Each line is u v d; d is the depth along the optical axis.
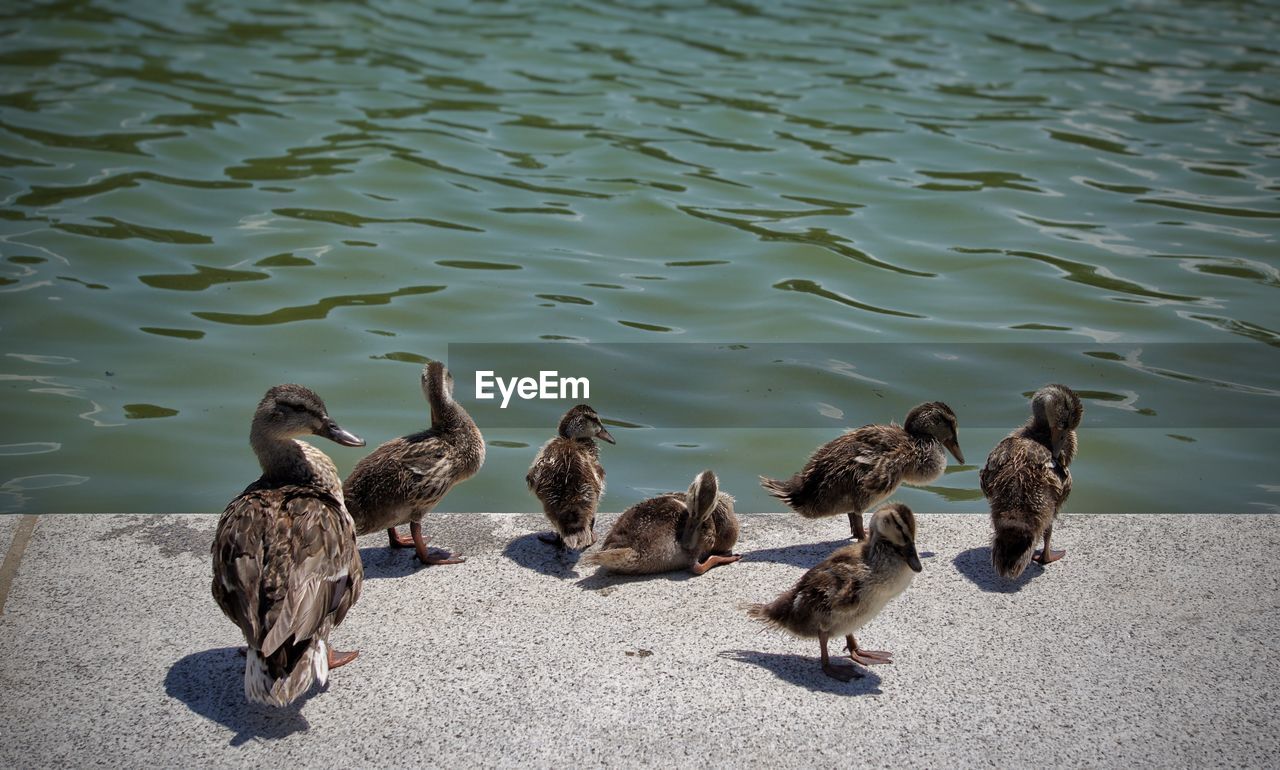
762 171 4.46
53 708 1.63
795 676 1.70
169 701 1.64
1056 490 1.96
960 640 1.76
